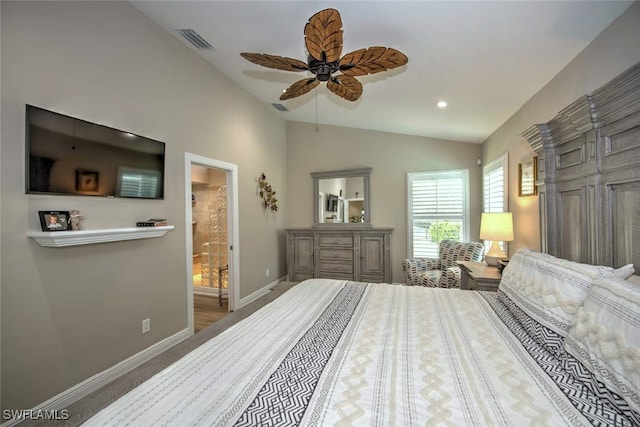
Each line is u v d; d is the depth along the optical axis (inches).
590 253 69.3
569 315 49.3
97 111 88.4
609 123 62.2
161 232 106.0
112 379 92.1
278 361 48.7
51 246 75.0
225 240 184.7
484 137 170.1
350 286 97.5
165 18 104.7
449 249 168.6
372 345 54.1
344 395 39.1
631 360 34.2
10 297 68.9
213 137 141.0
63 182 78.3
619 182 60.4
